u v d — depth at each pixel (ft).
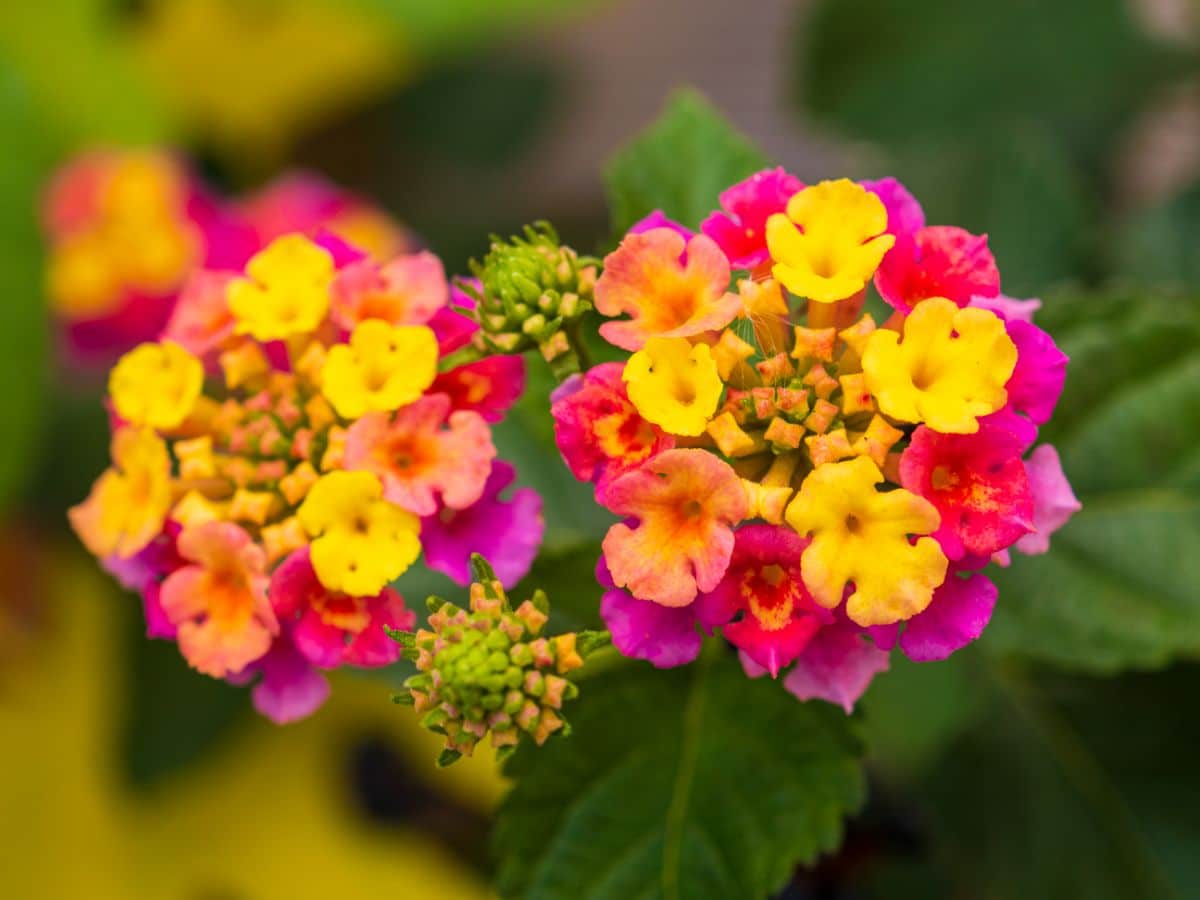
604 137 1.51
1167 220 0.98
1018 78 1.12
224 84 1.26
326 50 1.25
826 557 0.70
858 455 0.72
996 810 0.88
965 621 0.72
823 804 0.78
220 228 1.07
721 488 0.70
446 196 1.38
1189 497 0.82
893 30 1.13
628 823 0.78
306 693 0.76
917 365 0.72
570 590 0.79
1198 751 0.87
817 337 0.73
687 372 0.72
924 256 0.74
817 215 0.73
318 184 1.10
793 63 1.15
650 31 1.53
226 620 0.74
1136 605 0.82
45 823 1.11
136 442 0.77
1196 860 0.86
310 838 1.11
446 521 0.75
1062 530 0.83
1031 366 0.72
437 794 1.09
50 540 1.11
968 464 0.72
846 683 0.73
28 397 0.99
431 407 0.74
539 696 0.71
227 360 0.77
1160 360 0.83
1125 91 1.11
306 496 0.75
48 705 1.12
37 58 1.16
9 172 1.00
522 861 0.78
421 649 0.71
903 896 0.94
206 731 1.05
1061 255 0.98
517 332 0.75
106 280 1.08
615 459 0.72
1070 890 0.87
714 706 0.79
